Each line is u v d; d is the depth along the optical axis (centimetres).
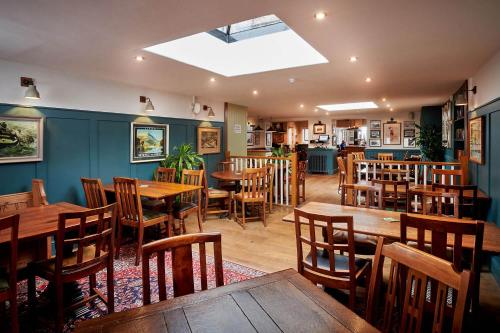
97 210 212
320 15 242
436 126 828
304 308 119
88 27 260
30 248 256
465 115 514
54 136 411
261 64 433
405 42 308
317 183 922
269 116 1273
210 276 299
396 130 1110
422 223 172
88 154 454
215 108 728
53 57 351
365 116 1161
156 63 381
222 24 255
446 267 111
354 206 309
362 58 367
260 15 241
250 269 315
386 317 132
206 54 415
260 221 504
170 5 221
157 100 572
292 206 593
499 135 332
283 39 412
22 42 298
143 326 108
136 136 529
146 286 137
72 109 432
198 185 439
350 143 1209
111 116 488
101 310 243
